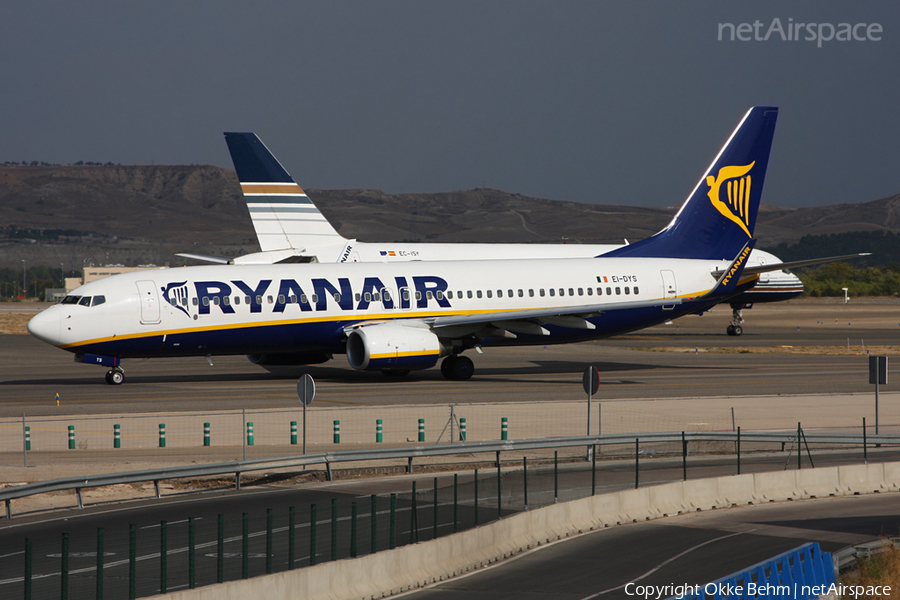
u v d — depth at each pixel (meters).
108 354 179.00
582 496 95.69
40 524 86.94
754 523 92.62
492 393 174.75
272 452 119.31
